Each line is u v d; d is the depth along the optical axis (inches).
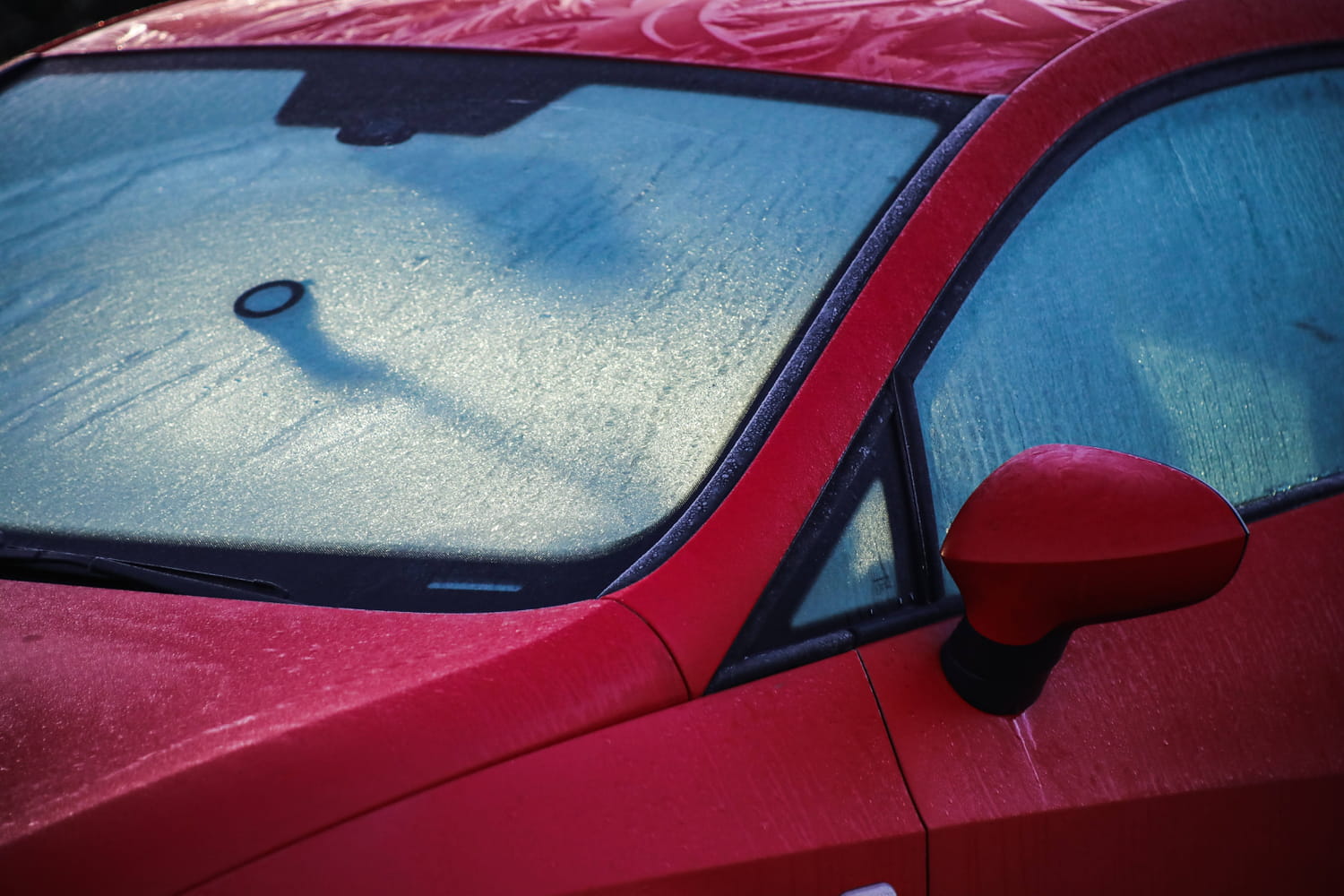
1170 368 82.7
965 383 75.9
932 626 73.2
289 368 80.0
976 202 78.2
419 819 63.2
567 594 70.5
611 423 75.2
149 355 81.8
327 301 82.7
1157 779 72.5
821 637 71.1
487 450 75.4
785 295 77.3
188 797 62.0
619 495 73.0
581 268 81.1
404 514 73.7
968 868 69.0
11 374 82.0
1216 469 83.4
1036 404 77.7
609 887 63.7
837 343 74.3
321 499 74.7
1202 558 64.4
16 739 64.1
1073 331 79.7
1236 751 74.7
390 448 76.1
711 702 68.5
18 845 60.6
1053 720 72.1
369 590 71.3
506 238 83.5
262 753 63.2
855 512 72.5
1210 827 73.8
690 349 76.7
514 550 72.0
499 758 64.9
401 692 65.5
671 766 66.4
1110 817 71.2
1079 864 71.1
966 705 70.9
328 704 64.9
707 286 78.7
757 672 69.6
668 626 68.9
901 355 74.6
